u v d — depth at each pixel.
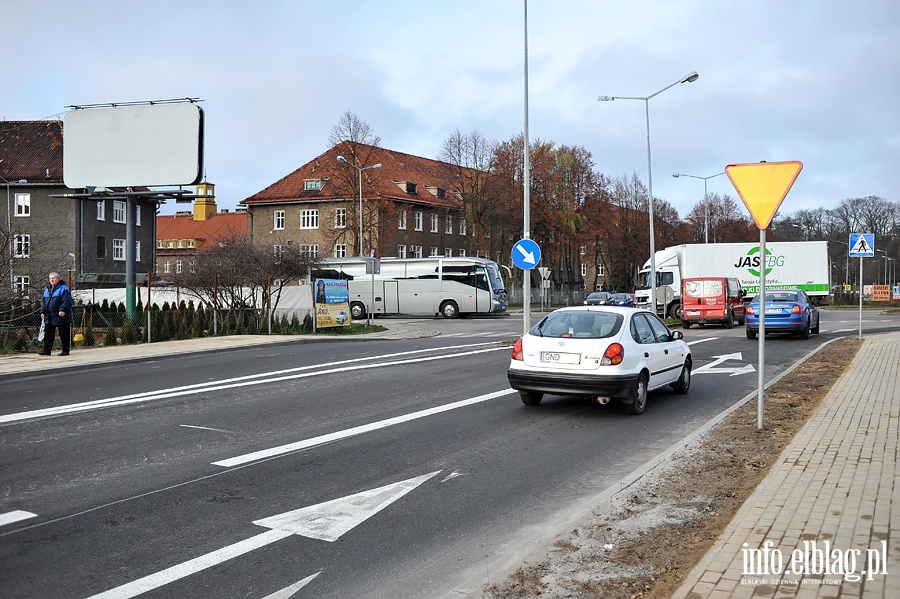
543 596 4.42
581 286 82.50
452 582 4.70
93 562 4.97
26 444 8.50
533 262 21.38
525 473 7.45
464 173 67.81
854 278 97.50
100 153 26.28
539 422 10.19
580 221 68.44
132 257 25.30
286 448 8.42
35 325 21.12
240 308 28.66
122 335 22.02
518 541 5.47
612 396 10.55
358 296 48.16
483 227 66.69
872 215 97.19
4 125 59.19
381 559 5.08
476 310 46.69
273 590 4.55
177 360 18.38
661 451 8.45
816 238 99.69
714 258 44.09
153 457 7.93
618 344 10.66
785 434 8.90
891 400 10.94
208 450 8.28
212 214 111.19
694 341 24.56
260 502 6.36
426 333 30.53
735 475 7.16
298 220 68.56
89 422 9.84
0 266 23.56
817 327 28.22
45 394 12.30
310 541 5.43
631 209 80.12
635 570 4.82
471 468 7.63
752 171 8.95
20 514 5.97
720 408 11.45
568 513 6.14
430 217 72.06
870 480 6.44
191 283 31.47
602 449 8.56
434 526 5.80
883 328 31.73
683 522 5.83
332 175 59.06
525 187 22.00
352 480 7.10
